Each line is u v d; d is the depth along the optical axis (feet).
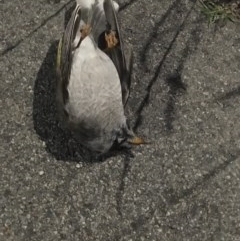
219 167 2.91
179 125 2.95
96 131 2.68
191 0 3.17
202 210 2.82
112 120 2.67
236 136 2.98
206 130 2.96
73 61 2.63
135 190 2.81
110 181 2.81
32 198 2.74
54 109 2.89
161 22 3.12
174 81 3.02
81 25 2.65
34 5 3.05
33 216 2.71
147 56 3.04
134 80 2.99
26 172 2.78
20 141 2.82
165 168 2.87
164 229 2.77
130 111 2.94
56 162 2.81
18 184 2.75
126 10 3.10
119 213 2.77
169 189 2.84
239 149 2.95
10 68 2.93
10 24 3.01
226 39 3.14
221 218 2.82
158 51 3.06
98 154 2.84
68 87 2.64
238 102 3.04
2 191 2.73
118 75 2.68
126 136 2.72
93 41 2.67
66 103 2.67
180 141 2.93
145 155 2.88
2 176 2.76
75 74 2.63
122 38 2.82
